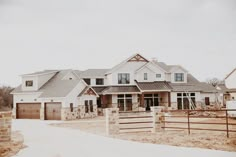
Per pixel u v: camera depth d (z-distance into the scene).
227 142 15.54
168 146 14.89
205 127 23.47
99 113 48.75
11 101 69.00
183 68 52.75
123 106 48.75
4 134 17.78
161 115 21.64
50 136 21.11
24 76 46.44
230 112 30.05
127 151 13.84
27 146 16.41
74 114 41.75
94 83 51.09
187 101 50.25
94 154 13.41
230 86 42.78
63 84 44.53
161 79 50.69
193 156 12.17
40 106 44.06
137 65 50.50
